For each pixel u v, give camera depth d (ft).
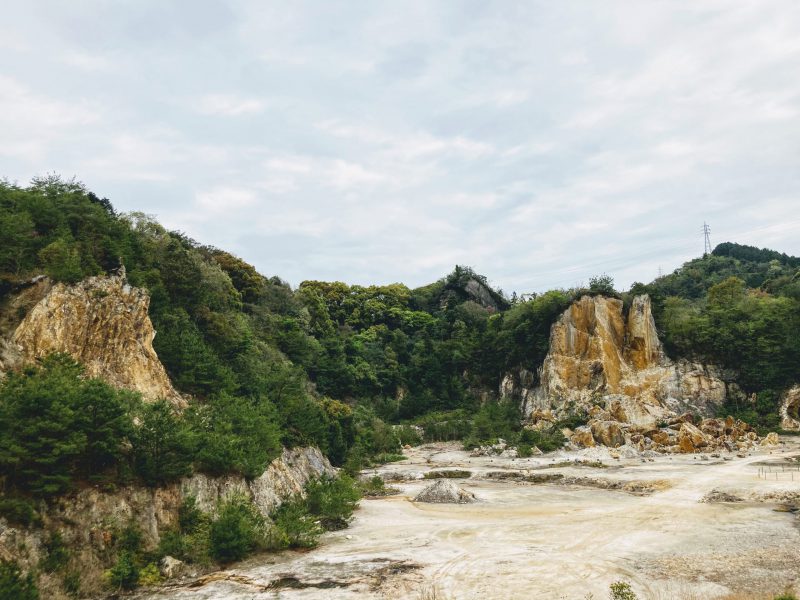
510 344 315.17
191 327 134.31
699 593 58.75
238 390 136.67
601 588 61.16
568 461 189.26
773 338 255.09
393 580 66.03
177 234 216.33
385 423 273.75
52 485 63.16
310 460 141.38
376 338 373.81
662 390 263.29
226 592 63.26
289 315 295.07
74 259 98.84
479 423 263.70
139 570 66.74
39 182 126.62
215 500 87.56
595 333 278.87
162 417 81.20
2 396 66.33
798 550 74.59
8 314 87.71
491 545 82.64
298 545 85.25
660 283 483.51
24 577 55.98
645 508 110.42
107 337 98.94
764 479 135.54
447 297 447.01
